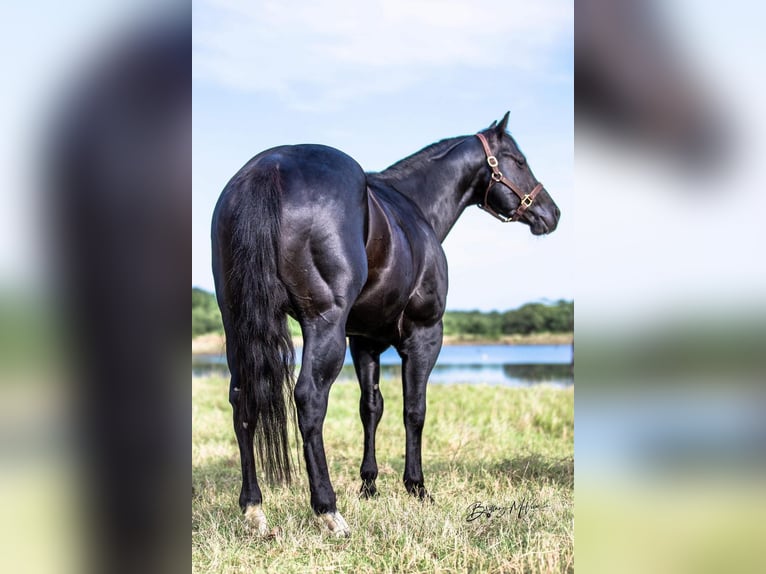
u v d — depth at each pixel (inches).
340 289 148.6
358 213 154.3
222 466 240.4
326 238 147.1
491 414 344.8
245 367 141.7
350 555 140.1
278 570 132.1
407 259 175.2
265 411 141.5
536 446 279.1
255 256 141.6
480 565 134.5
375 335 189.6
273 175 146.9
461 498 187.3
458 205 224.1
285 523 157.1
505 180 225.5
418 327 194.4
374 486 198.8
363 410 201.5
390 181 209.2
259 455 143.5
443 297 196.4
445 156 220.1
